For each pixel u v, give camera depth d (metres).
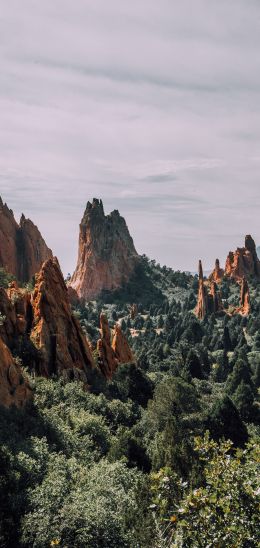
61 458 45.19
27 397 58.88
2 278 134.12
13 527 34.06
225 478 19.52
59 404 61.91
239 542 17.16
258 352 188.88
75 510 33.91
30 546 32.72
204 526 17.92
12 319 72.56
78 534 32.81
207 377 149.38
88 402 67.56
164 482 20.73
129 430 65.75
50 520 33.91
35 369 71.50
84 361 83.81
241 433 72.69
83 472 44.19
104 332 94.56
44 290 79.38
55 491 36.81
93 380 81.25
